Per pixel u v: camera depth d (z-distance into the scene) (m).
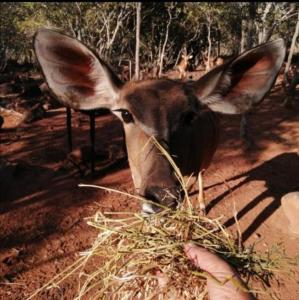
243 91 0.68
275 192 1.27
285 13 3.21
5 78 3.84
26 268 0.94
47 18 4.45
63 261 0.97
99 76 0.68
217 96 0.67
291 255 0.97
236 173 1.42
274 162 1.52
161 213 0.40
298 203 1.05
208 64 5.06
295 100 2.47
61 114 2.18
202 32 5.82
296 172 1.44
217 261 0.34
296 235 1.05
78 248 1.02
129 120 0.63
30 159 1.55
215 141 0.95
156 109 0.61
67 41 0.62
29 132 1.88
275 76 0.65
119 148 1.50
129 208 1.20
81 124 1.97
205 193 1.26
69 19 4.43
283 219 1.12
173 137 0.60
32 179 1.36
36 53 0.63
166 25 5.29
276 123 1.99
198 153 0.77
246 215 1.14
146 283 0.39
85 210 1.19
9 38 5.10
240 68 0.66
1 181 1.29
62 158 1.55
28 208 1.19
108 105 0.69
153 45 5.47
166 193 0.51
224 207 1.19
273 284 0.85
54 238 1.06
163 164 0.56
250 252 0.38
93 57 0.65
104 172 1.41
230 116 2.09
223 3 4.43
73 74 0.67
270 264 0.38
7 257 0.97
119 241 0.41
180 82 0.69
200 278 0.35
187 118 0.63
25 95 2.66
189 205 0.41
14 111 2.24
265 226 1.09
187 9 4.75
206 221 0.40
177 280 0.36
